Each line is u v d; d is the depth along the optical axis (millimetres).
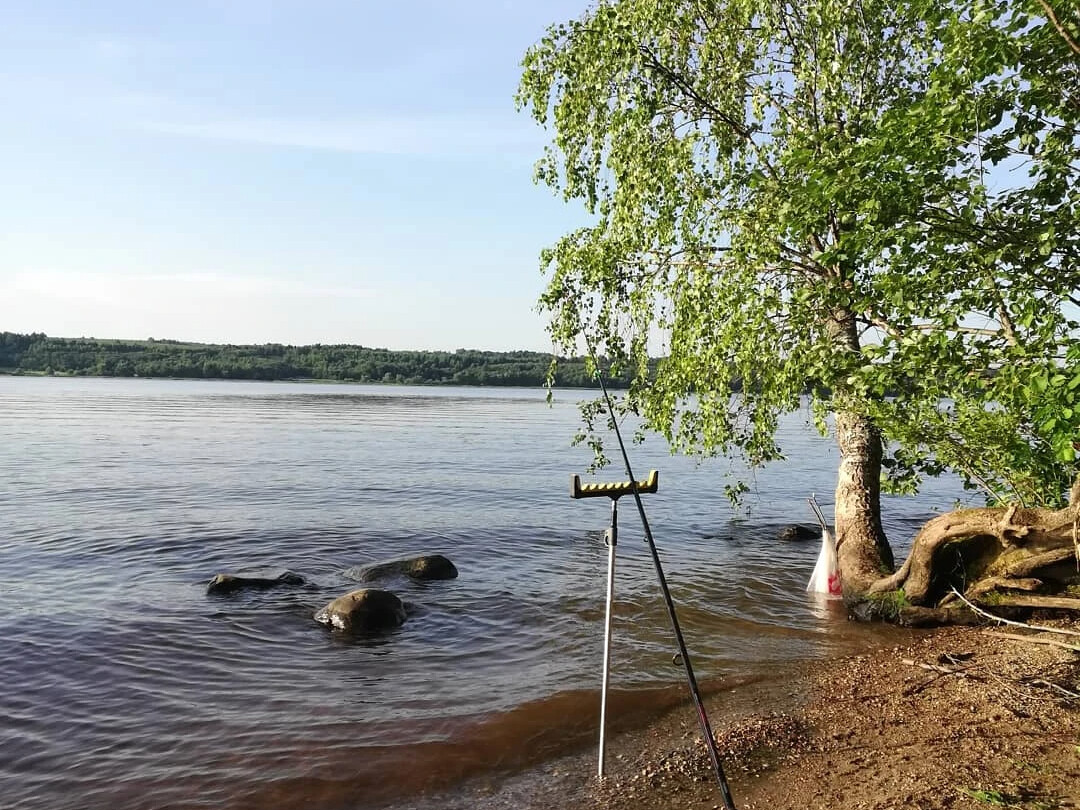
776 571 13914
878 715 6621
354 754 6305
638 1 9430
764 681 7832
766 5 8914
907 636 9070
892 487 9320
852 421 10445
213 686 7918
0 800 5621
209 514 18953
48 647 8977
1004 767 5277
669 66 9852
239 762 6184
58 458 30891
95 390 110500
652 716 7004
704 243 9477
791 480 30219
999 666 7449
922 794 4984
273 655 8930
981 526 8273
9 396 83688
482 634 9914
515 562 14625
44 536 15812
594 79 9680
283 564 13766
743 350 8430
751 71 9703
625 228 9570
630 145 9562
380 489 24531
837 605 11203
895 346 6852
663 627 10086
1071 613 8414
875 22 8812
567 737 6598
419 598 11586
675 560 14984
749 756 6008
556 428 58656
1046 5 5129
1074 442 5457
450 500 22656
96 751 6406
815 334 8281
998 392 6375
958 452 8055
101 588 11789
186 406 75250
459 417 70875
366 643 9422
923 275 6320
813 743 6164
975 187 5812
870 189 5957
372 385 187875
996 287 6176
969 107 5641
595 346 10625
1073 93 6066
